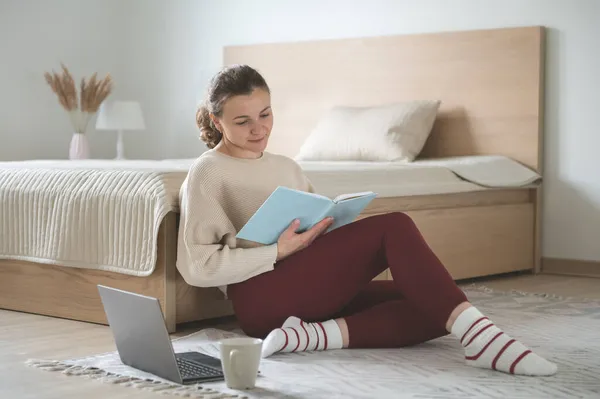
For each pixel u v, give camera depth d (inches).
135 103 213.3
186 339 101.7
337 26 201.6
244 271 93.4
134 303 81.9
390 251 89.5
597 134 169.0
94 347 99.1
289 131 206.5
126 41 230.8
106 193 111.4
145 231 106.9
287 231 93.4
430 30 188.7
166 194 106.0
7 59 209.6
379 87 193.3
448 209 154.3
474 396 75.3
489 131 178.9
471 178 159.3
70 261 115.2
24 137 214.2
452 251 155.3
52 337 105.2
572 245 172.7
